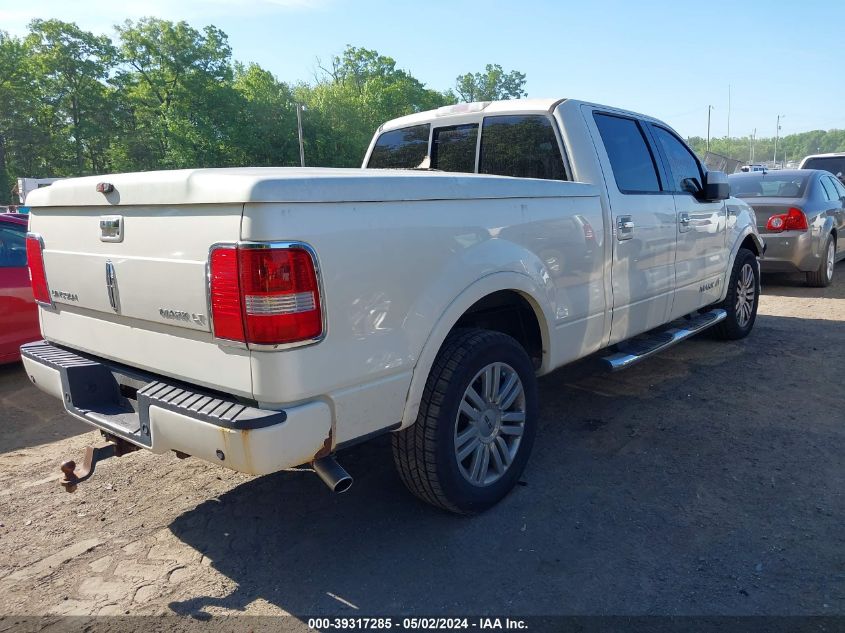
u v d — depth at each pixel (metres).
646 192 4.59
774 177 9.91
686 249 5.11
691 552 2.99
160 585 2.88
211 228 2.46
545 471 3.85
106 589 2.87
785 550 2.98
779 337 6.77
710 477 3.71
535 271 3.48
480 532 3.21
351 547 3.12
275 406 2.46
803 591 2.69
